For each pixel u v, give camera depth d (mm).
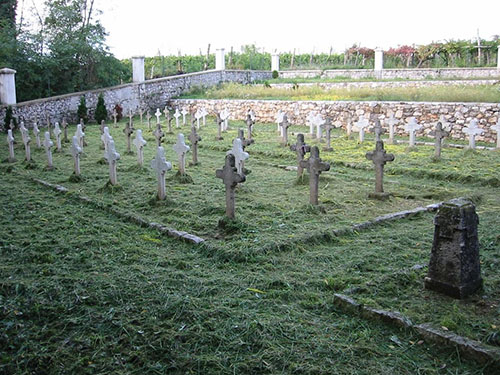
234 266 5449
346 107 19266
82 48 27219
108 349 3838
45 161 13375
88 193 9156
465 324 3848
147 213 7711
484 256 5461
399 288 4586
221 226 6648
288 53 42938
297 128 20125
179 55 40031
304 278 5055
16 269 5367
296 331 3941
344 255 5727
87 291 4758
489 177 9953
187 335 3941
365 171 11414
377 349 3654
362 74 33438
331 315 4227
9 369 3639
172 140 17422
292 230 6543
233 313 4266
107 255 5852
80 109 24719
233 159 6602
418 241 6215
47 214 7742
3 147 16672
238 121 23500
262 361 3576
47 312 4406
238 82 34312
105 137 12312
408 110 17359
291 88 26547
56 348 3867
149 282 4965
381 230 6758
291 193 8930
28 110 22922
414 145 14117
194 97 28875
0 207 8219
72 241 6340
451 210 4336
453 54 35281
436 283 4453
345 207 7949
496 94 17641
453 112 16359
